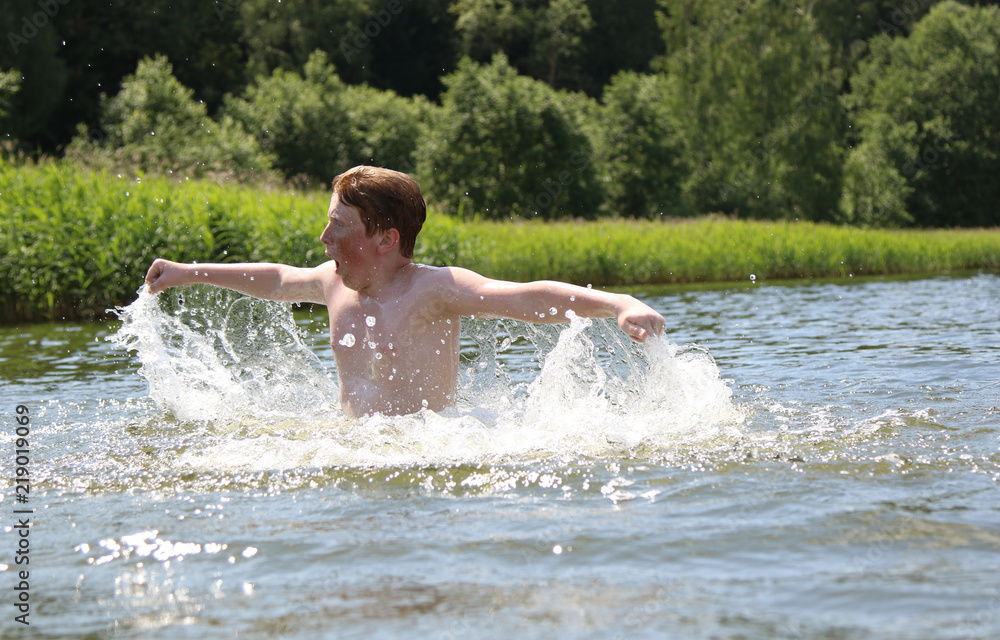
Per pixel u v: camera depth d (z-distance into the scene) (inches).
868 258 886.4
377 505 97.3
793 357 224.2
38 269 444.5
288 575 77.3
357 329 141.0
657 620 66.1
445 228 653.9
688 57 1895.9
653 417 135.2
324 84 1549.0
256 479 109.0
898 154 1833.2
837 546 81.0
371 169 139.2
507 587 73.1
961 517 88.3
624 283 751.7
